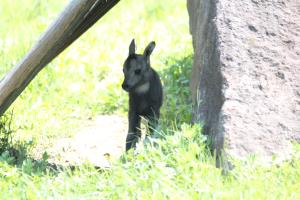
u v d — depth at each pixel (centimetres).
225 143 1058
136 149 1130
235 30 1198
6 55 1878
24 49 1912
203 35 1309
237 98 1121
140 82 1374
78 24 1189
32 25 2361
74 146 1407
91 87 1709
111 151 1384
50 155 1338
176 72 1695
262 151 1055
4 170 1090
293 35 1201
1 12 2645
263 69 1157
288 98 1127
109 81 1723
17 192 991
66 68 1789
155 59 1802
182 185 977
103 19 2328
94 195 973
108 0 1206
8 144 1291
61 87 1703
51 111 1577
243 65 1160
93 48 1912
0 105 1231
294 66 1166
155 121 1372
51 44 1179
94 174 1057
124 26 2172
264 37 1194
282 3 1234
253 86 1138
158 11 2436
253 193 925
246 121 1088
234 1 1234
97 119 1583
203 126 1191
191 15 1525
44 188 994
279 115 1102
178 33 2053
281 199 917
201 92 1259
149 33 2055
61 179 1042
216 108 1164
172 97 1562
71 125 1520
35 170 1121
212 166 1034
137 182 981
